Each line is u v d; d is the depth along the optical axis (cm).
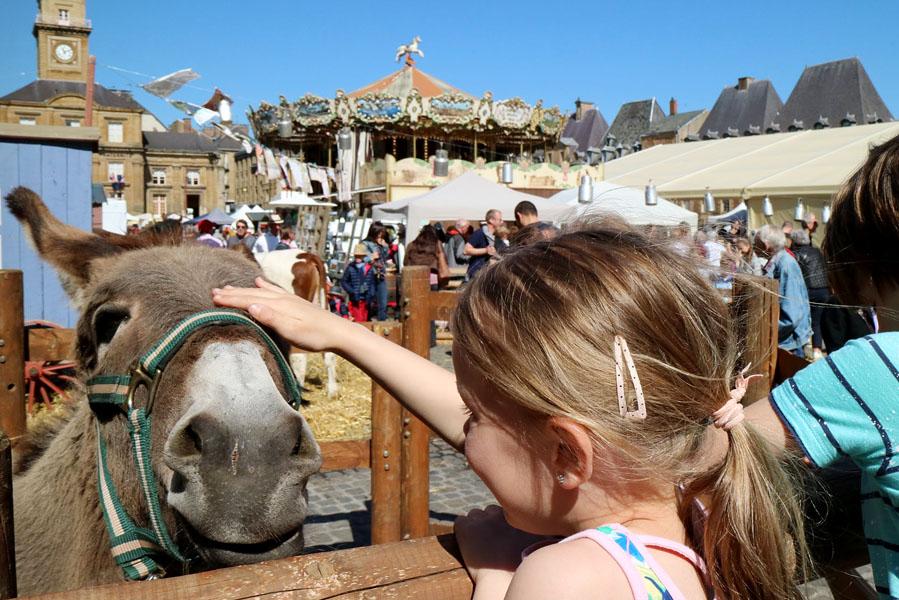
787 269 661
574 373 83
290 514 141
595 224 107
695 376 88
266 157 1410
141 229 240
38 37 6694
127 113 7212
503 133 2989
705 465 93
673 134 8062
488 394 91
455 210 1184
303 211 2114
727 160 2402
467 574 104
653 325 86
